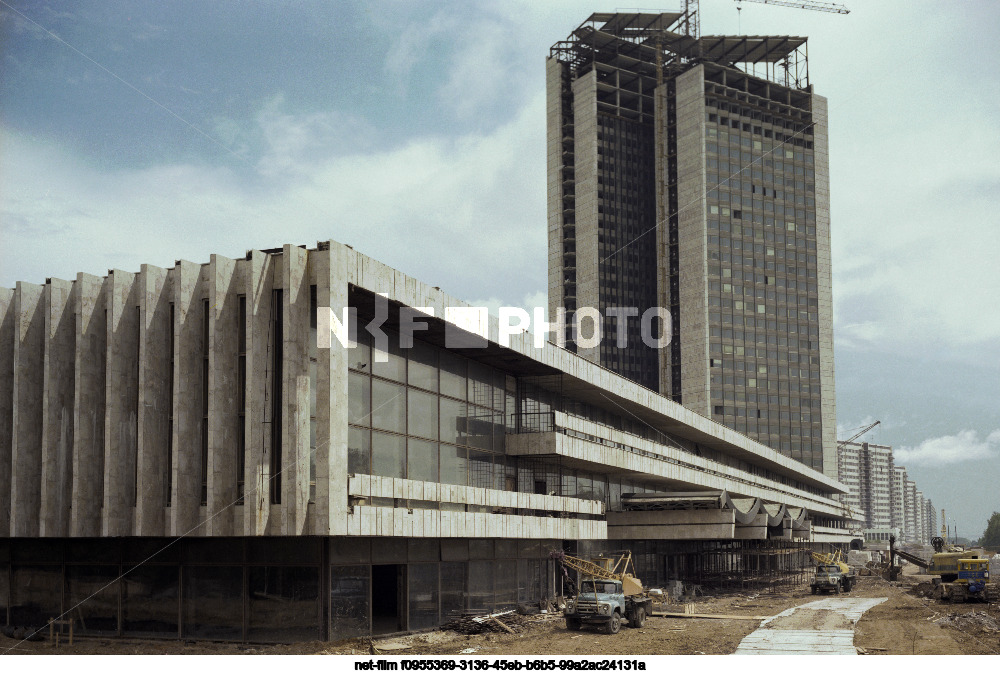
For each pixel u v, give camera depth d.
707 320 177.50
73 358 34.72
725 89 186.88
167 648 32.34
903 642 36.94
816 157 195.50
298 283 31.17
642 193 196.00
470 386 45.47
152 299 32.38
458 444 43.62
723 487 81.06
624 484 67.94
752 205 186.12
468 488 40.16
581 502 52.59
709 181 182.62
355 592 33.53
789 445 180.62
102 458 33.34
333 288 31.02
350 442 34.38
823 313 189.25
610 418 64.00
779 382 181.88
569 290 193.62
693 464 76.06
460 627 38.50
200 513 31.25
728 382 177.25
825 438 184.75
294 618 32.19
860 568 106.19
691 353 178.62
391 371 38.06
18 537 34.00
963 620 44.34
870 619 46.97
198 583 33.72
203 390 32.06
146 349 31.91
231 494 30.77
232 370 31.50
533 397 52.84
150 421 31.72
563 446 48.69
